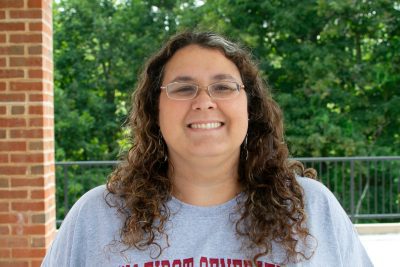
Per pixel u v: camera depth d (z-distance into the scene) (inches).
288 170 75.0
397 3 540.4
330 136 517.7
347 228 73.4
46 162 160.6
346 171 520.7
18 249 158.9
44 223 158.9
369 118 539.5
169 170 73.5
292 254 68.2
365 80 541.0
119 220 70.3
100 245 69.3
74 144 582.2
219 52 72.5
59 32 617.0
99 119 601.0
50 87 166.1
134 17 603.5
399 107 536.1
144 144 75.2
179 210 70.2
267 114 77.8
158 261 67.7
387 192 523.5
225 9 567.5
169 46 73.5
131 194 70.9
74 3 617.9
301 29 551.5
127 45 598.5
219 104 70.2
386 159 297.9
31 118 158.2
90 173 519.2
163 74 73.9
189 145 69.6
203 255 67.7
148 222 68.7
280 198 71.3
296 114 534.9
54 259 72.7
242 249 68.2
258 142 75.9
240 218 69.5
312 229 70.5
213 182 71.7
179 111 69.9
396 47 550.3
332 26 538.3
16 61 157.6
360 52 557.9
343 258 71.6
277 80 565.3
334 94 535.5
